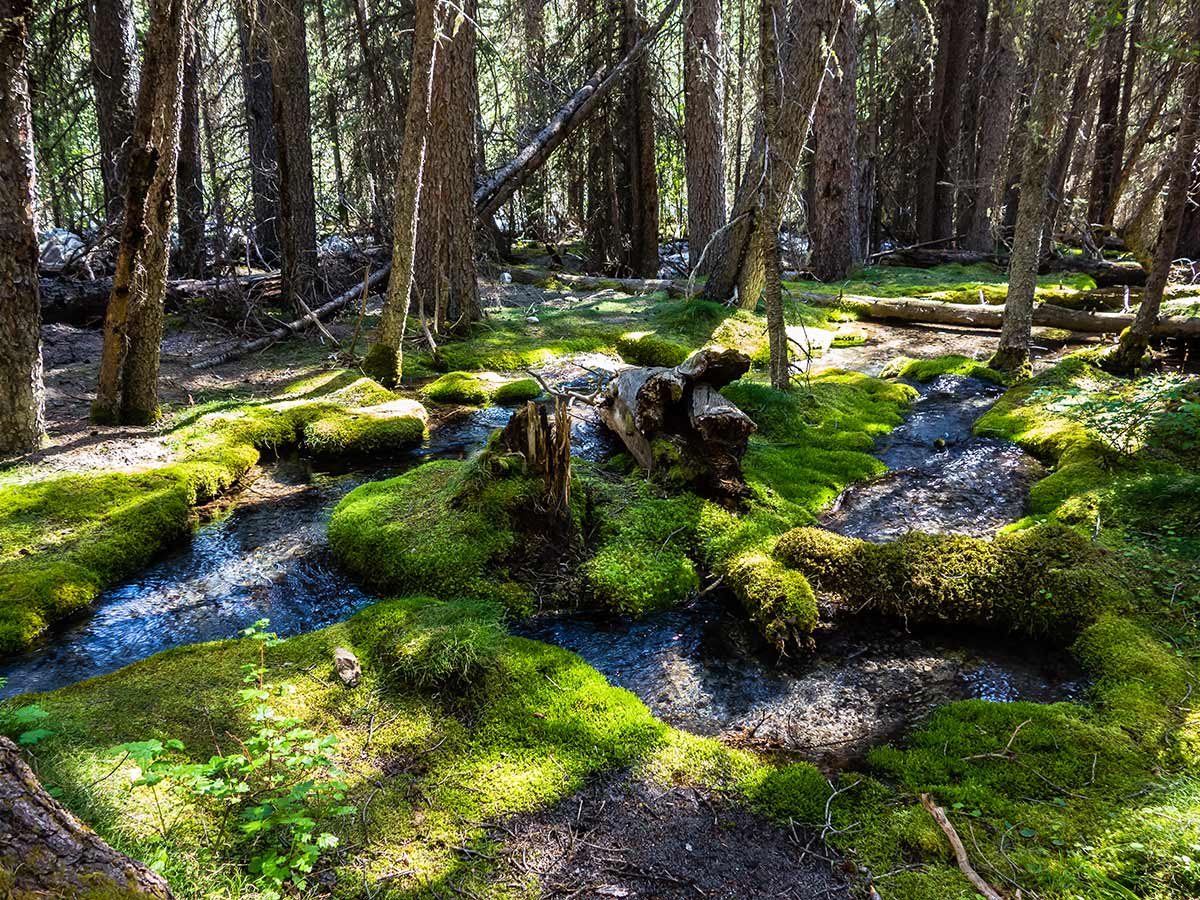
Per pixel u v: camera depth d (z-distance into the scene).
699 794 3.02
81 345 9.81
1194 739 3.11
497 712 3.44
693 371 5.49
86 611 4.55
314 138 17.14
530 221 21.47
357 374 8.88
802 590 4.29
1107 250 18.11
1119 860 2.54
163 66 6.13
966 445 6.94
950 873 2.57
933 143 19.20
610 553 4.81
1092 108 18.30
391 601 4.31
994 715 3.36
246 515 5.81
